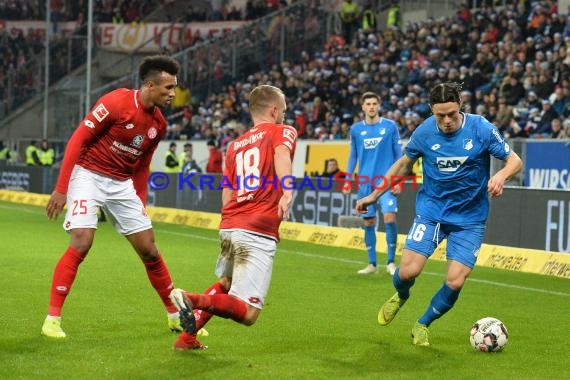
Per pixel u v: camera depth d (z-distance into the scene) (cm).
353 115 4206
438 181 1226
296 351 1188
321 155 3500
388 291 1812
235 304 1029
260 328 1358
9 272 1953
